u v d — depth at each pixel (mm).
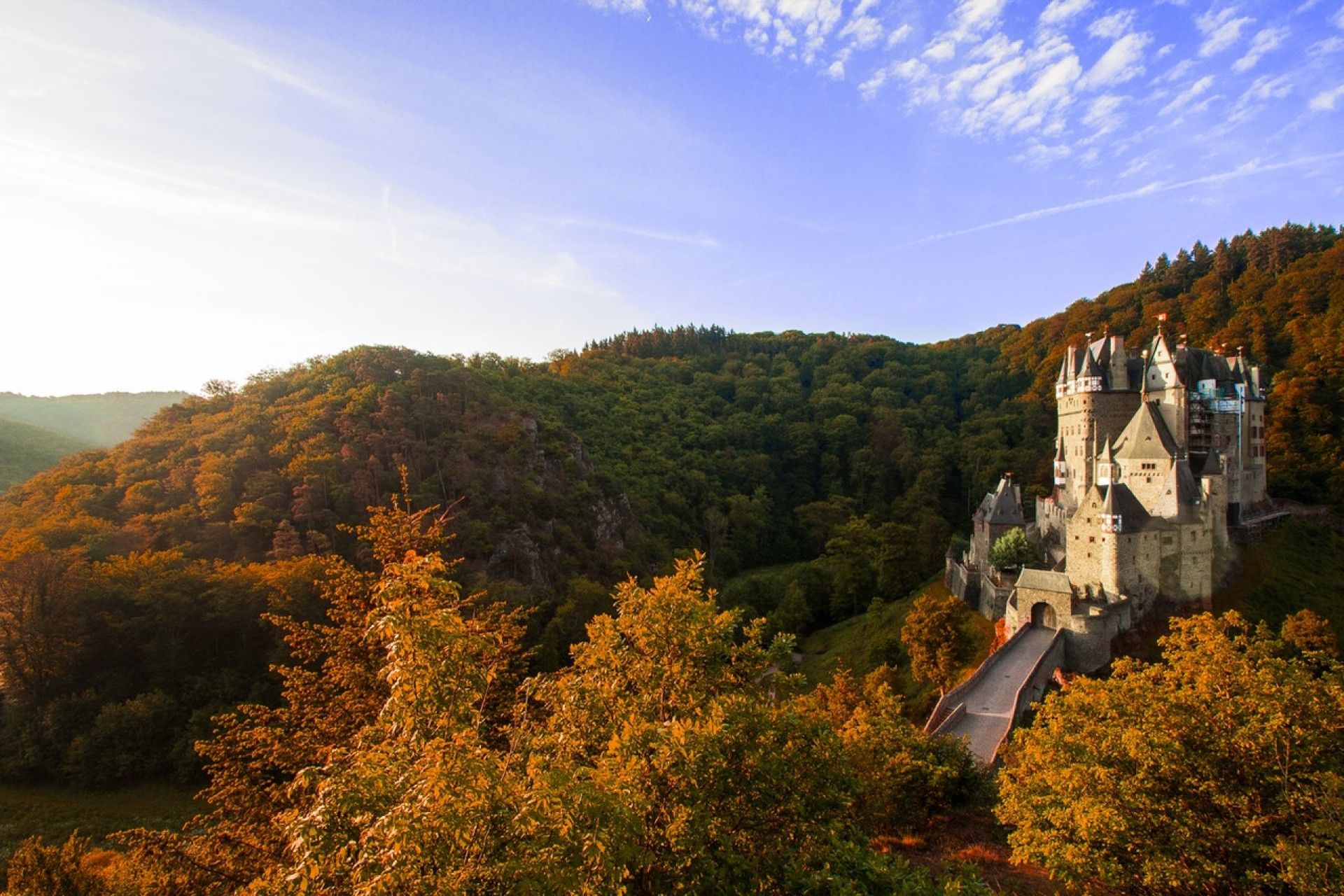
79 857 33344
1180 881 21781
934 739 41219
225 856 24094
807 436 171125
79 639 67875
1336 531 81062
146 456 103562
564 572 107500
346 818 14875
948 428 171625
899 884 18656
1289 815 22203
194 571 74625
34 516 88750
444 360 154125
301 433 106000
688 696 22734
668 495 145625
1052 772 27219
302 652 30688
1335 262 123500
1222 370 79562
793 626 102562
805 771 21844
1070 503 85812
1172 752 23703
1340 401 94750
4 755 62031
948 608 63688
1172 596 65125
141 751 62781
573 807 14453
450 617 19125
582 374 195500
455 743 15719
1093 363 82312
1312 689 24719
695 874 17422
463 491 108188
